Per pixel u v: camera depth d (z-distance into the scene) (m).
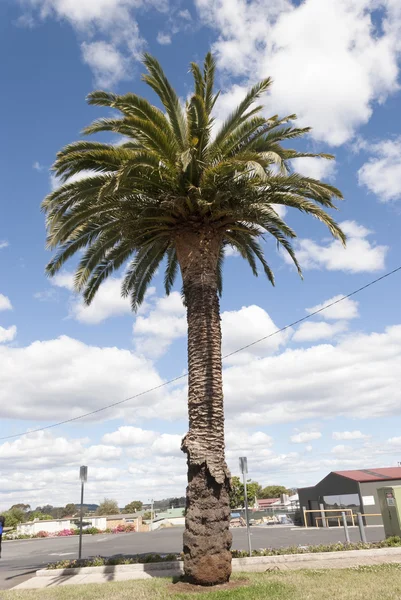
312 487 34.03
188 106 12.06
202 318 11.66
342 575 10.12
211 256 12.24
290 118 12.28
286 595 8.30
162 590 9.39
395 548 13.13
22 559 18.45
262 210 12.24
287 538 20.64
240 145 12.56
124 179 10.79
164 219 12.25
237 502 53.53
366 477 29.77
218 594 8.66
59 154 11.98
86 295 15.88
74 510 71.31
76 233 13.77
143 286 17.31
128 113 11.58
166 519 56.62
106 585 10.38
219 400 11.17
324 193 12.20
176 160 11.76
